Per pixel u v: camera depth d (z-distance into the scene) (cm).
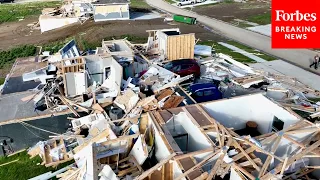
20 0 7138
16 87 2098
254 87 2258
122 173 1334
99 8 4709
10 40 4028
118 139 1447
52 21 4500
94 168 1191
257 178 1087
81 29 4338
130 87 1995
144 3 6525
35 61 2655
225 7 5966
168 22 4738
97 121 1739
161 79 2119
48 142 1677
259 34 4031
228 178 1198
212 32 4181
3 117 1709
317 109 1883
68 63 2064
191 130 1418
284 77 2455
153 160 1420
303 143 1319
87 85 2044
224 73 2472
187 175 1103
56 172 1484
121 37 3850
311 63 2972
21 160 1636
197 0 6334
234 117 1662
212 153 1205
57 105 1848
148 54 2689
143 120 1594
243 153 1207
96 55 2141
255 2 6378
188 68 2373
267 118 1650
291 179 1286
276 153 1330
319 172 1308
